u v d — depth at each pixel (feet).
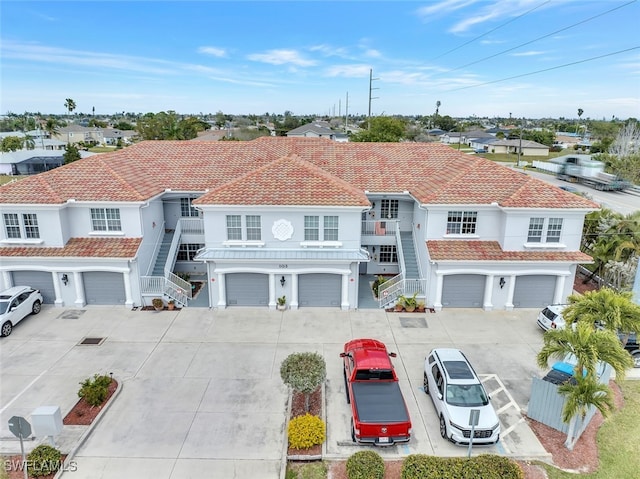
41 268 81.15
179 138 308.19
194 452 47.65
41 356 66.95
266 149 107.55
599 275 95.09
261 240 80.38
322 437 48.06
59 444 48.62
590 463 46.32
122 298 84.23
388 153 105.70
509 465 41.19
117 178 85.40
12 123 472.44
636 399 58.03
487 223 81.76
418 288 83.25
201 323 77.56
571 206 77.25
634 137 281.33
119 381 60.49
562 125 626.64
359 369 52.75
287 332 74.38
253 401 56.59
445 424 48.70
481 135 409.28
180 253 97.14
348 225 79.51
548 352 48.26
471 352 68.44
